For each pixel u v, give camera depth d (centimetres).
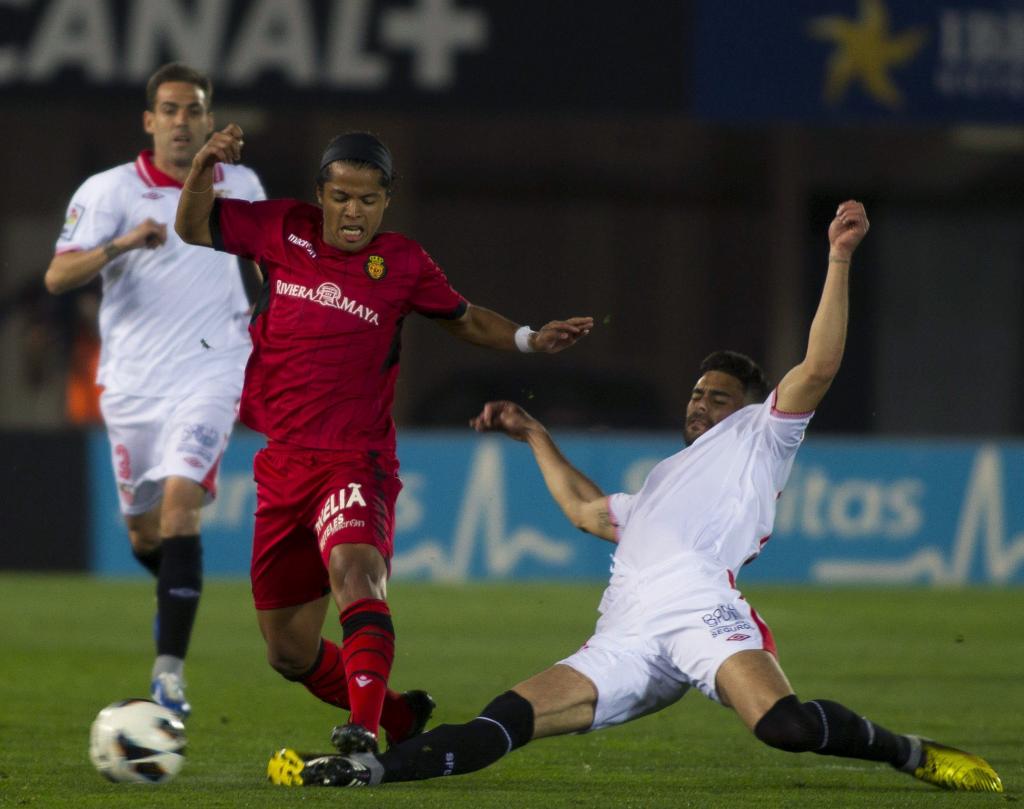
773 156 7494
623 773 1739
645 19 5275
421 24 5119
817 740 1480
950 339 7562
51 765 1747
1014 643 3466
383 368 1686
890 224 7525
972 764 1587
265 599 1733
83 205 2305
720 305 8025
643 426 7138
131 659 2997
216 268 2334
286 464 1673
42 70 4875
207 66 4956
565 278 7950
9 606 4047
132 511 2412
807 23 5356
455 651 3241
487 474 4922
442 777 1658
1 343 6488
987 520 5041
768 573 4950
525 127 7231
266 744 1961
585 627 3734
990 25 5422
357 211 1620
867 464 4997
